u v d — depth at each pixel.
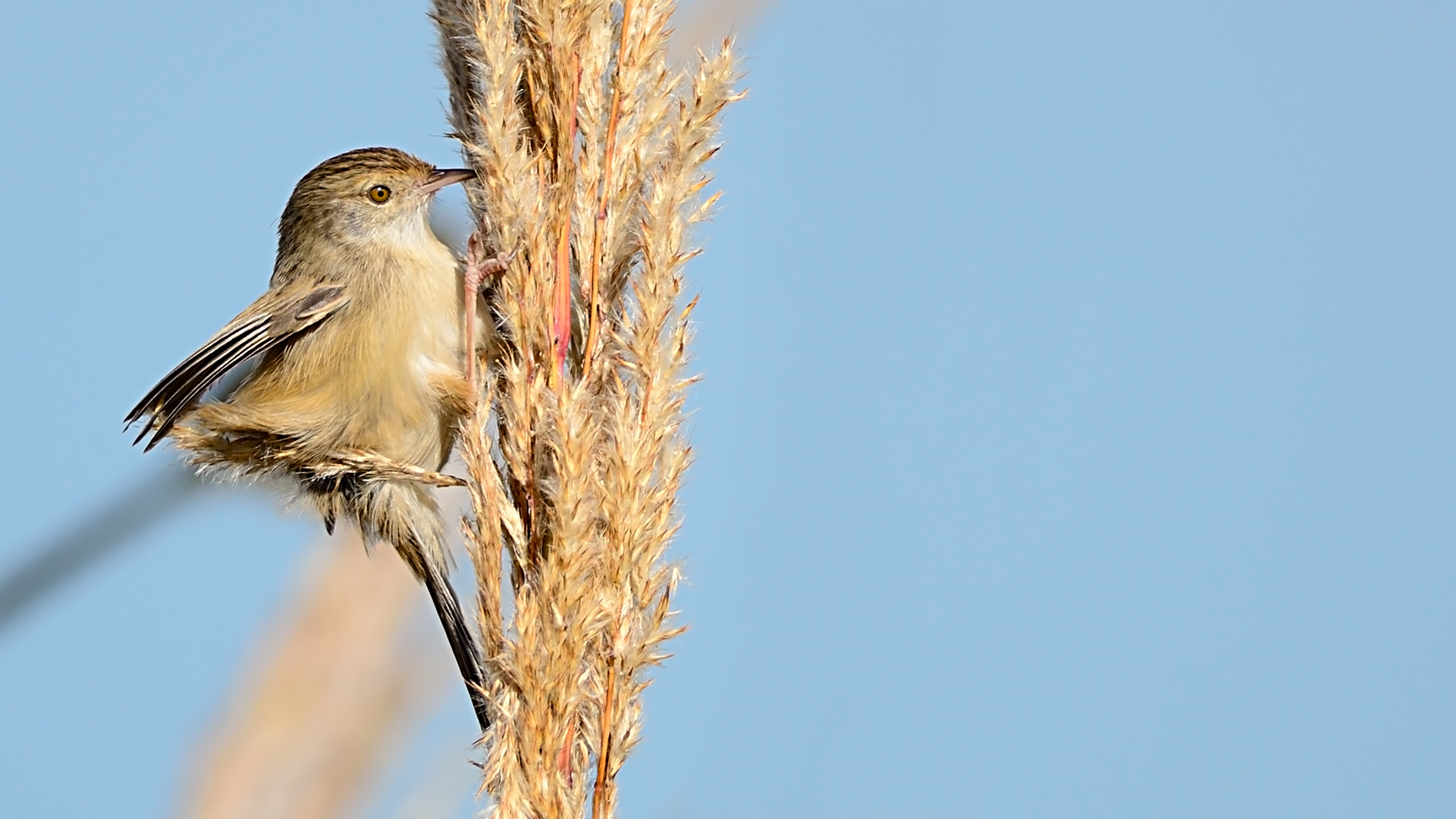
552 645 5.84
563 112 6.32
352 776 7.27
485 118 6.24
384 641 7.54
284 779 7.14
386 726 7.40
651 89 6.25
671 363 6.00
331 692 7.35
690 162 6.09
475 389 6.48
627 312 6.05
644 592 5.91
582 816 5.88
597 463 5.97
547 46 6.34
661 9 6.27
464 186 6.99
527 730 5.84
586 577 5.87
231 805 7.14
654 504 5.92
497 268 6.68
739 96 6.14
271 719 7.33
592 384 6.22
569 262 6.33
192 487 7.40
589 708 5.93
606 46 6.34
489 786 5.92
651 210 6.03
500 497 6.09
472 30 6.41
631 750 5.88
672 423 5.99
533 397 6.12
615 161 6.25
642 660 5.89
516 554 6.04
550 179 6.36
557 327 6.23
